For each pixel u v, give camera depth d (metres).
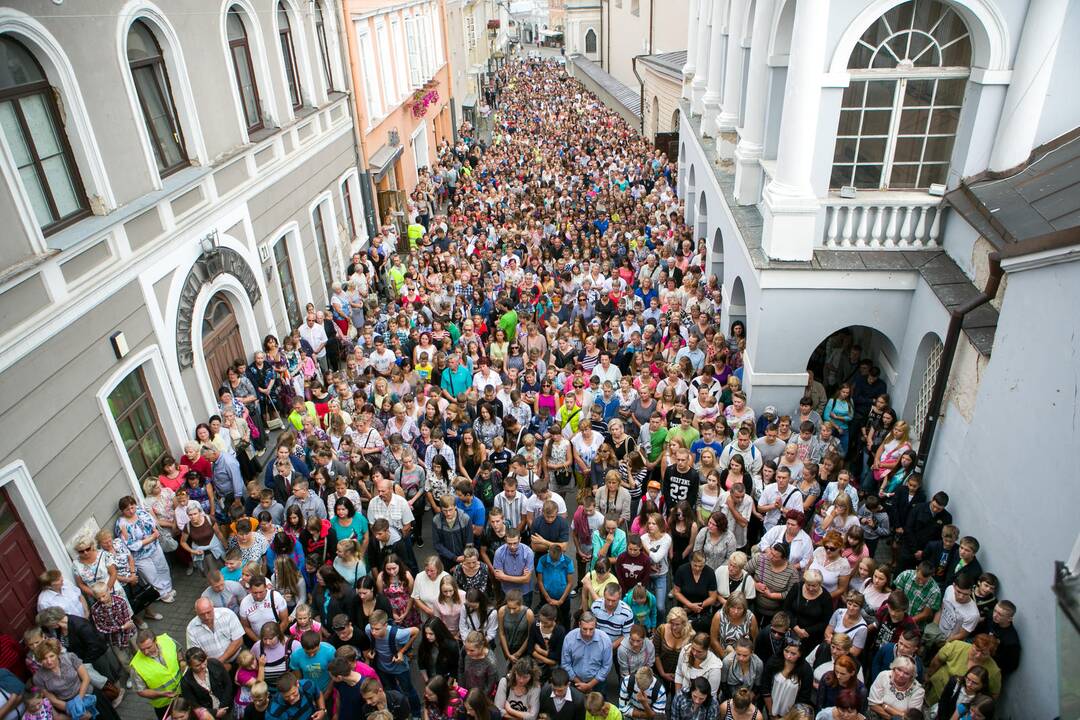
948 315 8.62
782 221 9.92
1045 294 6.56
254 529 8.48
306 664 6.57
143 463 9.70
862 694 5.88
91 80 8.85
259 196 13.30
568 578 7.72
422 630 7.40
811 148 9.74
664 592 7.82
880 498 8.84
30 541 7.68
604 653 6.61
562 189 23.92
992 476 7.36
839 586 7.34
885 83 9.91
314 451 9.57
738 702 5.84
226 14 12.45
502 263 16.69
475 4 49.53
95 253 8.79
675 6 35.47
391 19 22.91
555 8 93.44
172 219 10.45
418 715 7.50
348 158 18.84
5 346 7.21
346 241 18.38
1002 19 8.95
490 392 10.34
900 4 9.48
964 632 6.95
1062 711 4.74
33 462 7.64
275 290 13.96
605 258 16.39
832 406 10.40
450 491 9.25
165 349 10.09
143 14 9.93
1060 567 4.82
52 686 6.93
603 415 10.58
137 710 7.97
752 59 12.11
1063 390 6.22
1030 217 7.92
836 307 10.25
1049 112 9.22
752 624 6.79
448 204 27.12
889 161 10.22
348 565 7.71
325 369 14.05
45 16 8.09
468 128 39.44
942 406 8.74
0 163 7.33
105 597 7.93
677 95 27.33
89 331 8.56
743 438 8.99
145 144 9.88
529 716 6.29
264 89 13.91
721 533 7.72
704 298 13.52
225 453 10.02
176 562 9.91
